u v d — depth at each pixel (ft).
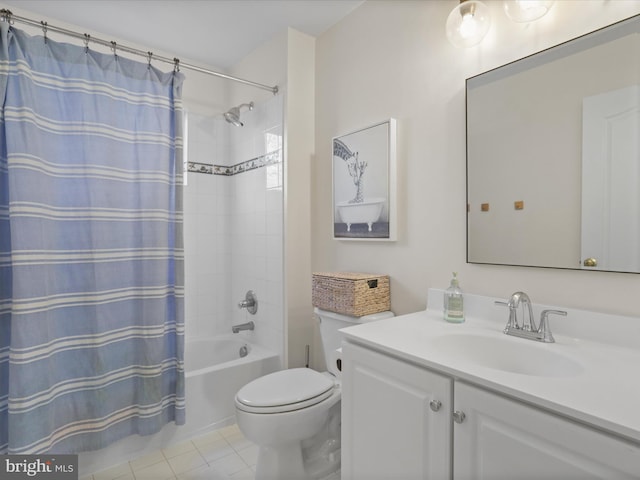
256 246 8.23
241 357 8.07
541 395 2.49
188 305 8.77
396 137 5.74
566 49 3.86
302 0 6.35
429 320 4.60
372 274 6.13
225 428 6.91
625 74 3.48
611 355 3.28
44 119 5.14
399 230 5.71
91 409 5.49
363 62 6.39
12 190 4.69
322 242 7.35
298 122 7.32
